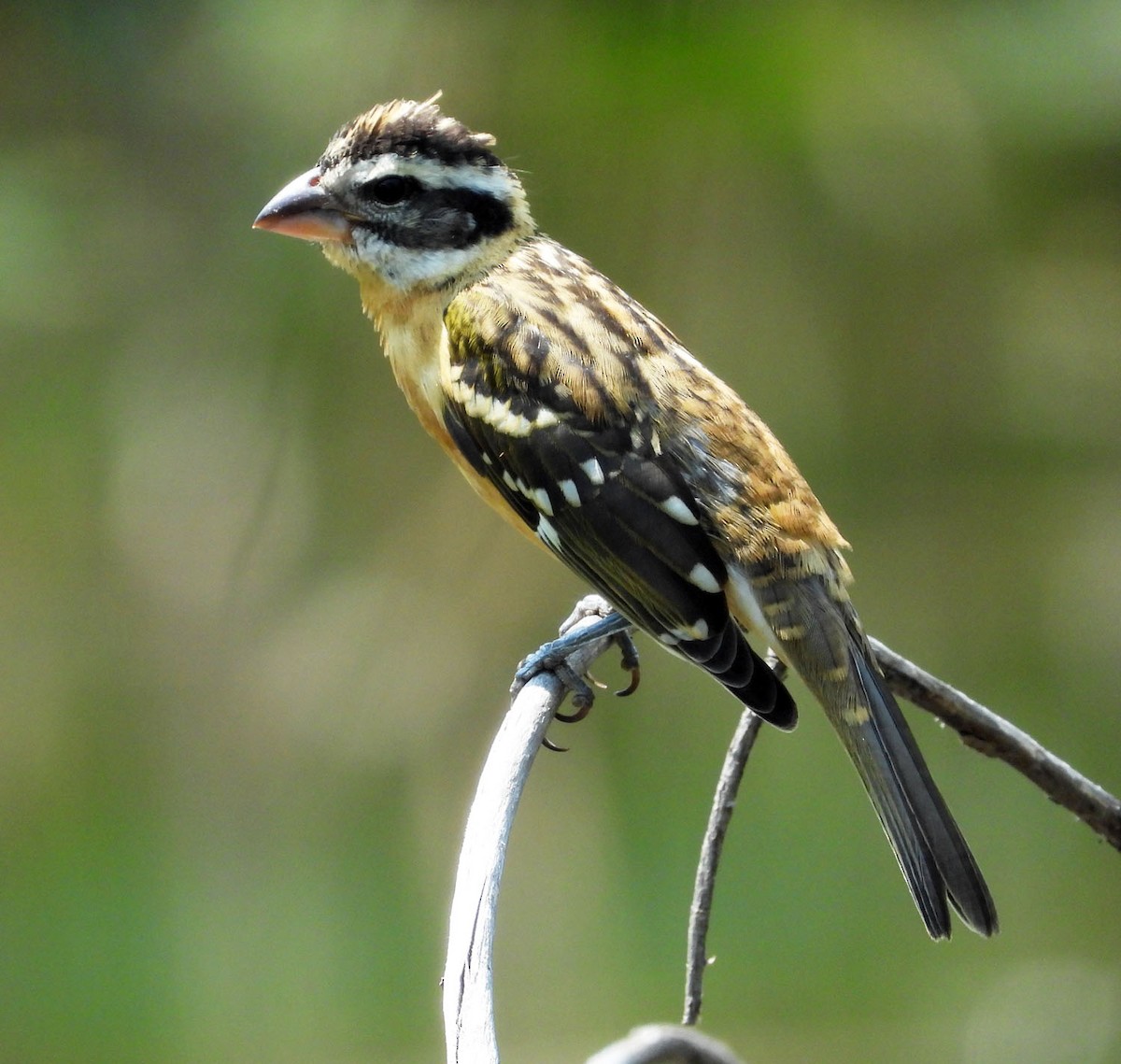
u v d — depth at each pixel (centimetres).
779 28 1076
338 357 1141
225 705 1140
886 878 1230
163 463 1150
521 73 1082
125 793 1161
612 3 1067
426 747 1109
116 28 1116
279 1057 1138
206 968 1149
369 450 1135
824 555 737
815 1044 1186
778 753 1248
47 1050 1138
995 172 1155
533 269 812
